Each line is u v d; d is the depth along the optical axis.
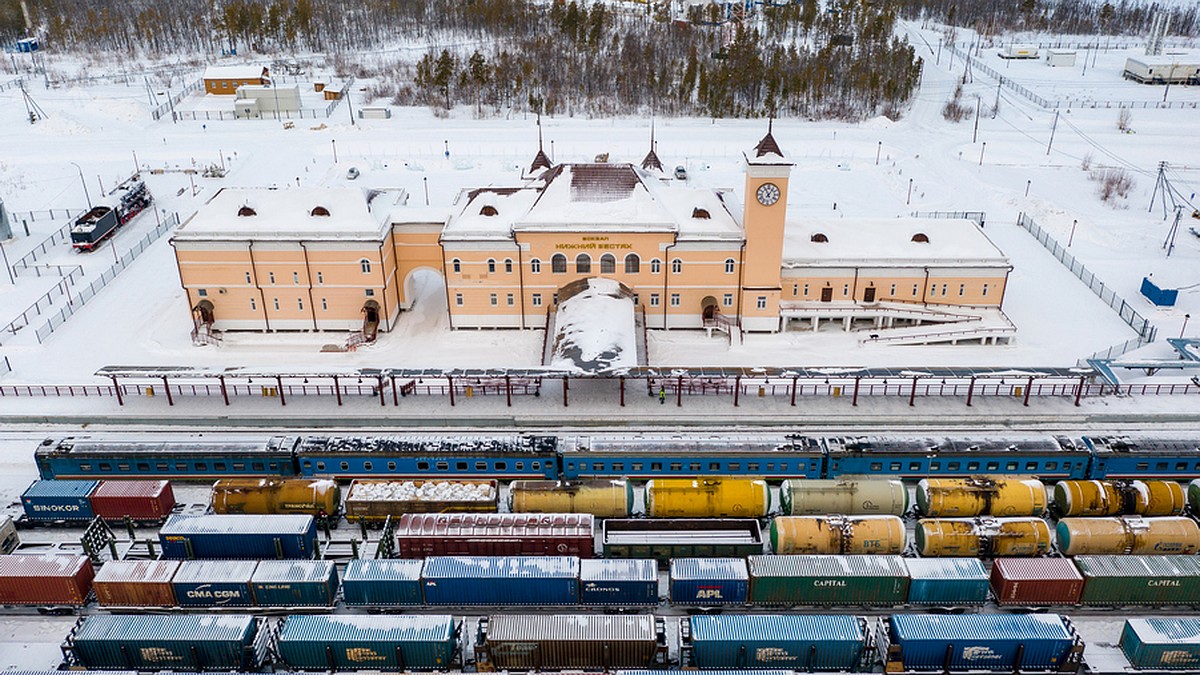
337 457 68.00
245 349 89.31
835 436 68.81
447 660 51.59
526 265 88.75
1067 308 96.81
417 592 55.41
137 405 79.19
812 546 58.69
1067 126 167.75
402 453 67.81
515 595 55.56
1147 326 90.81
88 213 118.44
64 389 81.62
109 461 68.38
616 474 68.25
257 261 88.25
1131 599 55.53
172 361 86.88
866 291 91.62
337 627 51.75
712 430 76.56
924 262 90.12
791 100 182.88
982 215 123.50
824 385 82.19
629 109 180.00
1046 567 55.81
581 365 75.62
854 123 174.38
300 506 63.72
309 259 87.94
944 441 67.81
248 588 55.25
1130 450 66.88
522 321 92.06
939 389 81.50
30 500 63.31
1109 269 106.69
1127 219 122.88
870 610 56.47
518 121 173.62
